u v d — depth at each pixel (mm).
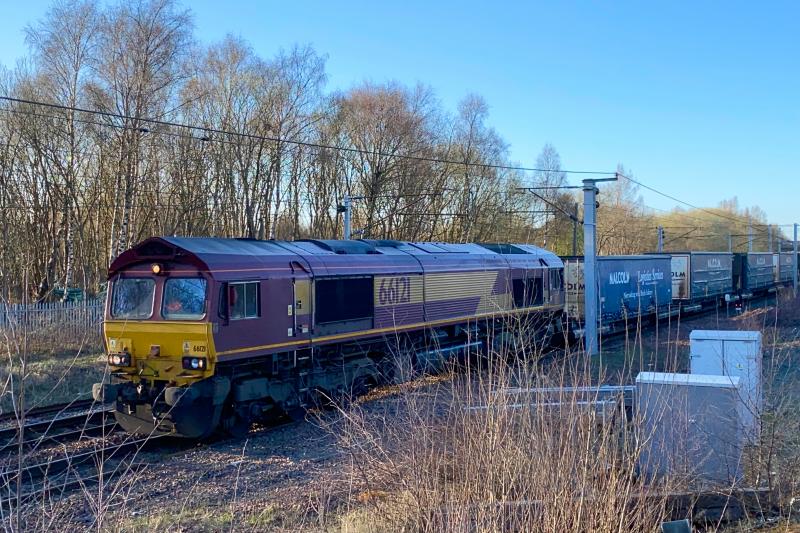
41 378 15188
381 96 39281
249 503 8000
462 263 17969
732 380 7695
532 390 6395
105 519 7367
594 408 6188
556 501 5578
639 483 6625
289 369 12758
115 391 10891
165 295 11148
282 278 12406
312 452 10422
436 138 42250
